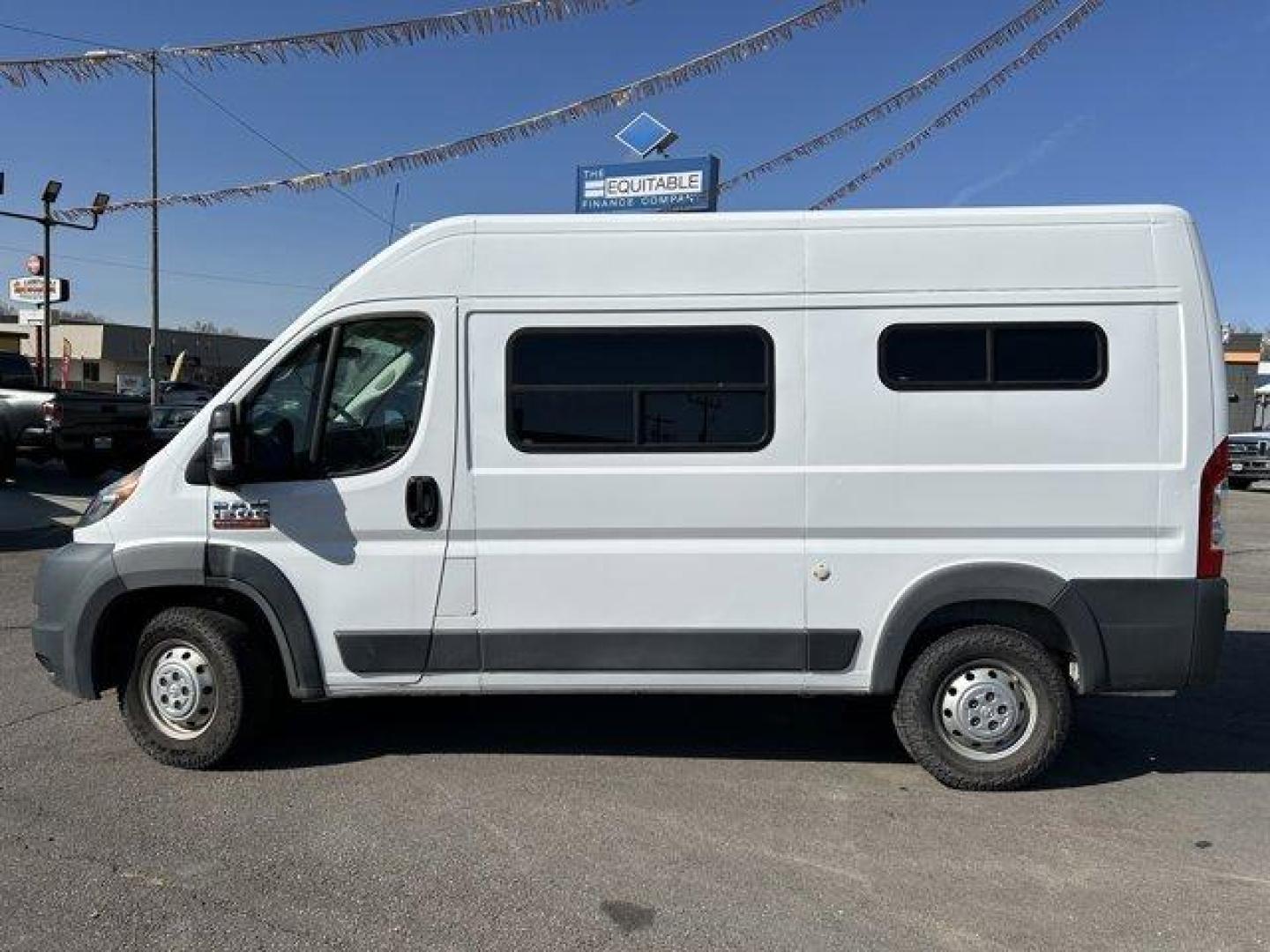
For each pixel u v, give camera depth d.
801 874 3.82
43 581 4.77
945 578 4.49
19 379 18.02
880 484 4.50
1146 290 4.45
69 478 16.83
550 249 4.56
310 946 3.27
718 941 3.34
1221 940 3.39
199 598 4.80
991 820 4.34
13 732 5.24
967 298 4.47
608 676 4.62
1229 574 10.90
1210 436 4.44
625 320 4.53
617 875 3.78
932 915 3.54
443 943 3.30
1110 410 4.45
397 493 4.57
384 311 4.59
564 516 4.55
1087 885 3.77
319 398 4.63
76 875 3.71
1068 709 4.60
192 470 4.65
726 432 4.53
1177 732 5.53
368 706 5.82
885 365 4.49
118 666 4.88
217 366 71.19
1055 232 4.48
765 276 4.52
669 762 4.97
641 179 13.27
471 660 4.63
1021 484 4.47
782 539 4.55
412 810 4.34
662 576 4.57
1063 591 4.47
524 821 4.25
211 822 4.19
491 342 4.56
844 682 4.61
